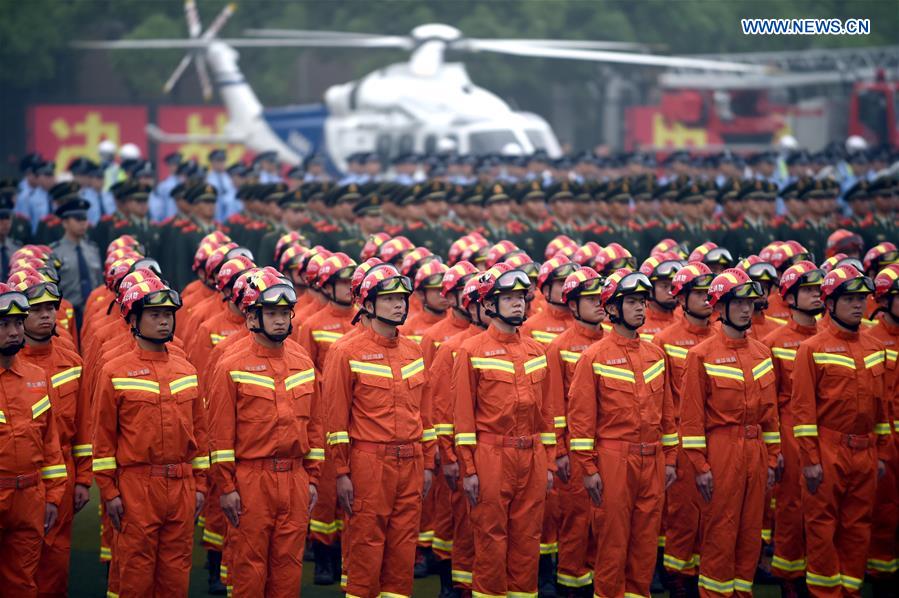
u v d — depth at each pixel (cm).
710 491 2227
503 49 8094
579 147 12281
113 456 2008
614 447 2208
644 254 4166
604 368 2212
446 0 10456
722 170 5700
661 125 10400
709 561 2242
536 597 2244
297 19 10850
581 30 10488
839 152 6309
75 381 2186
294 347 2145
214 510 2488
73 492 2183
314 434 2128
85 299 3769
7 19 11406
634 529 2220
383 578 2194
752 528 2259
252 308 2056
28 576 2005
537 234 4078
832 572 2294
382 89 7881
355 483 2159
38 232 4225
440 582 2545
